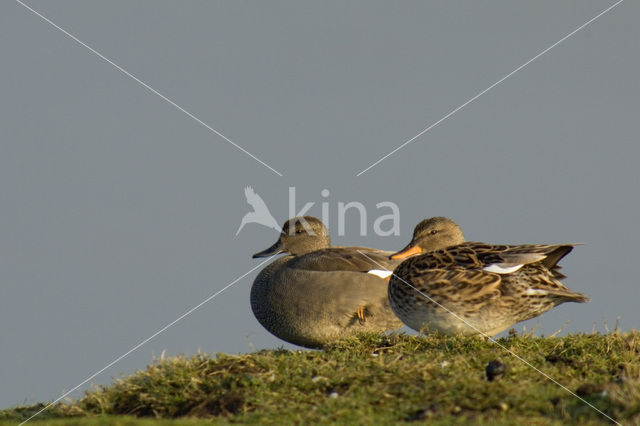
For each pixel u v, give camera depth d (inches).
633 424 342.3
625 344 473.7
